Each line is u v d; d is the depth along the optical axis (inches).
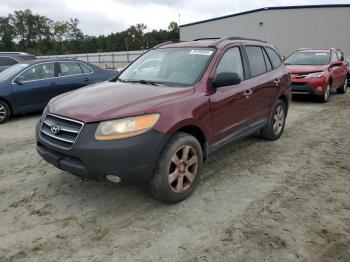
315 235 131.9
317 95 421.1
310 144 246.7
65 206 154.2
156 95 152.7
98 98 152.7
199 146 159.3
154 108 141.4
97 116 135.6
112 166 132.0
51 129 145.9
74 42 3831.2
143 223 140.0
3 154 229.6
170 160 145.0
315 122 320.8
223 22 1370.6
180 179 152.9
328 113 364.2
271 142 249.1
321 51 473.4
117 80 194.7
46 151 149.6
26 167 203.3
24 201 159.5
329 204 156.2
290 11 1166.3
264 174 190.1
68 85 362.0
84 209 151.3
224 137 182.1
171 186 149.3
